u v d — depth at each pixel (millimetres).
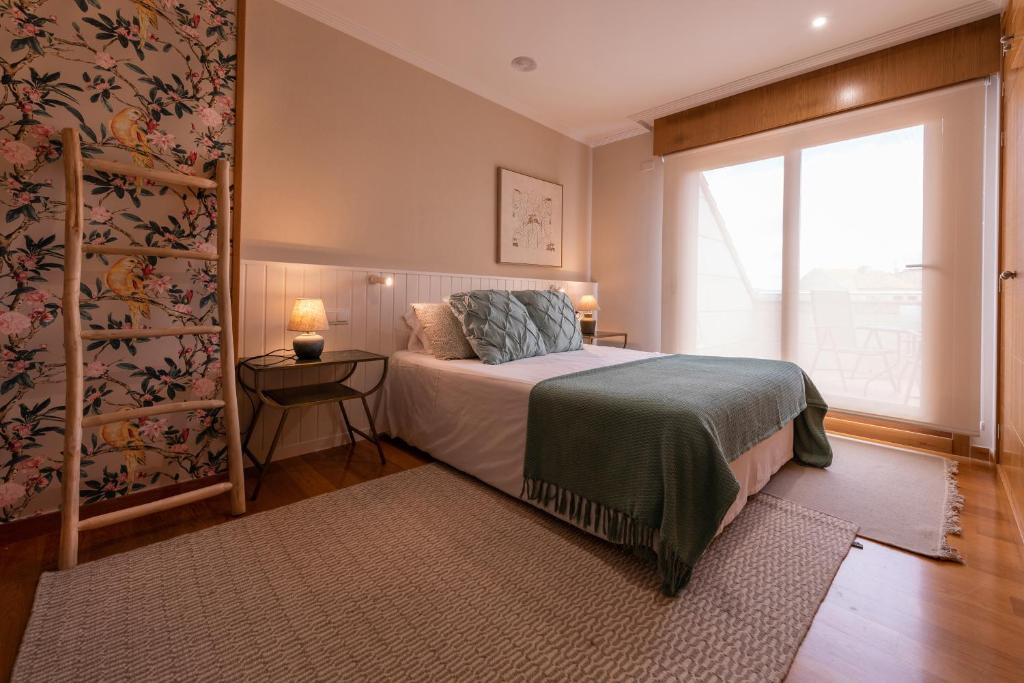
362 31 2641
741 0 2361
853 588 1378
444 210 3158
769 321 3330
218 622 1201
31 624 1174
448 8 2449
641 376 2029
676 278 3793
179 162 1912
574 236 4289
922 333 2719
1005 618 1245
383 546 1592
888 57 2740
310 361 2164
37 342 1657
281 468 2307
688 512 1350
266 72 2299
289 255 2410
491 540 1642
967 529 1737
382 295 2758
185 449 2020
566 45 2795
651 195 4020
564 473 1705
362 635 1164
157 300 1893
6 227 1577
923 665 1080
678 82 3240
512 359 2551
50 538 1600
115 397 1821
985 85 2488
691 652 1115
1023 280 1818
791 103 3119
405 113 2898
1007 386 2234
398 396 2680
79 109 1686
